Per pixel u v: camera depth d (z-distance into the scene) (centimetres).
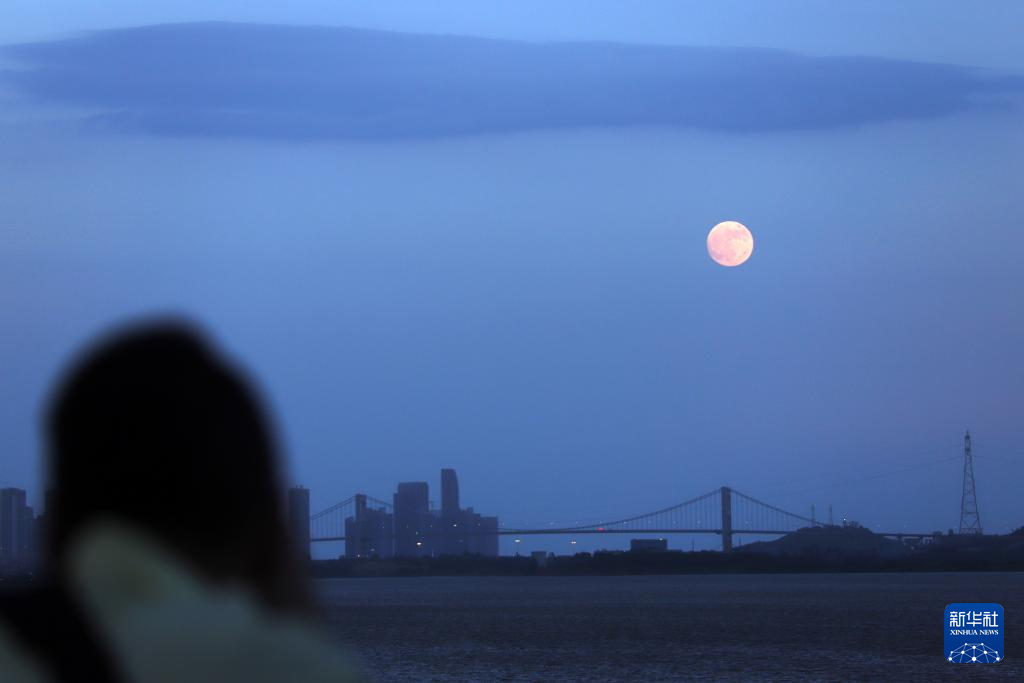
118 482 339
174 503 341
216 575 351
